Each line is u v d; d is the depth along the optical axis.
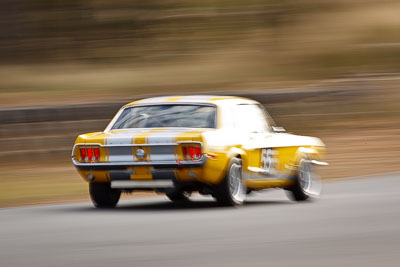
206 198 29.98
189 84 106.38
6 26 138.88
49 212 24.08
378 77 106.62
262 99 81.19
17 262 14.75
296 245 16.64
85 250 16.11
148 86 104.94
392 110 81.38
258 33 135.38
